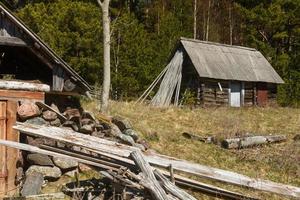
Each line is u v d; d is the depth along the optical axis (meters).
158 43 34.44
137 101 24.95
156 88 29.53
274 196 11.64
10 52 13.01
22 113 11.63
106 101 17.09
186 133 16.47
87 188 10.07
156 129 16.64
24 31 11.81
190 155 14.55
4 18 11.88
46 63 12.03
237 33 51.69
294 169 14.25
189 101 27.75
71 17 28.64
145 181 9.00
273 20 46.31
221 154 15.11
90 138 10.62
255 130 19.22
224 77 28.78
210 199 10.70
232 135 17.06
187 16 48.97
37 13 28.62
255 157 14.98
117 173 9.58
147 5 48.03
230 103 29.84
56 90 12.09
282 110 26.33
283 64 43.31
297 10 46.72
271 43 48.59
